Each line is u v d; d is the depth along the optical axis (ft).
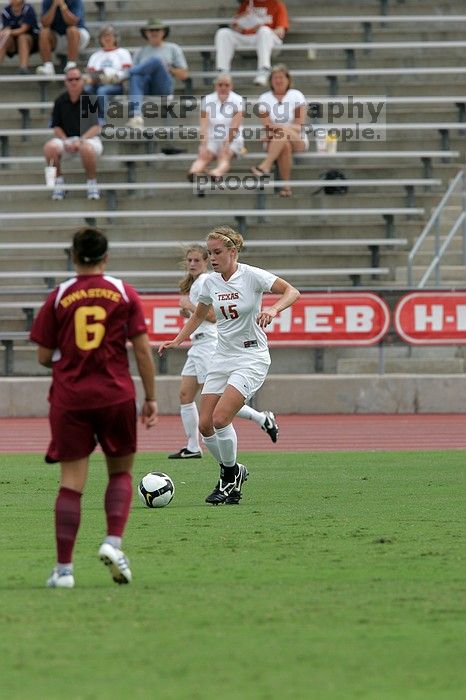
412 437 211.41
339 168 306.14
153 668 60.44
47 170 299.79
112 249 290.15
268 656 62.80
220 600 77.00
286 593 79.20
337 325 242.99
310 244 285.23
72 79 298.15
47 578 84.99
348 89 329.72
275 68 300.20
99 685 57.21
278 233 292.20
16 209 300.81
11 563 91.61
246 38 327.26
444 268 281.13
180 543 101.35
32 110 326.65
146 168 309.63
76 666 60.90
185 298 168.96
